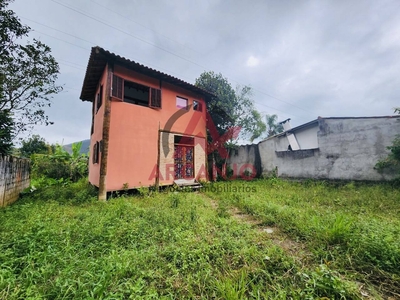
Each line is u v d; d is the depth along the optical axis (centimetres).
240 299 175
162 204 528
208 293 191
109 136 667
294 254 266
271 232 349
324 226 320
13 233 292
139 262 236
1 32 638
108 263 223
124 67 731
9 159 596
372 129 766
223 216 437
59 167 1232
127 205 484
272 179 1017
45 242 269
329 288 183
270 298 177
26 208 466
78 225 347
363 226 311
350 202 514
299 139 1140
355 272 220
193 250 264
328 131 894
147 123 779
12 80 690
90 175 940
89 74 788
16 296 171
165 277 217
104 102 674
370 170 764
